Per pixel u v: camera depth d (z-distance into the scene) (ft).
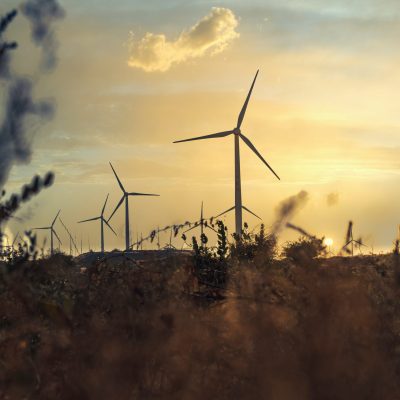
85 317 31.42
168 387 28.68
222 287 38.81
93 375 27.99
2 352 28.86
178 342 29.09
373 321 30.04
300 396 28.53
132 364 28.12
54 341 29.12
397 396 28.86
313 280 30.89
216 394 28.30
